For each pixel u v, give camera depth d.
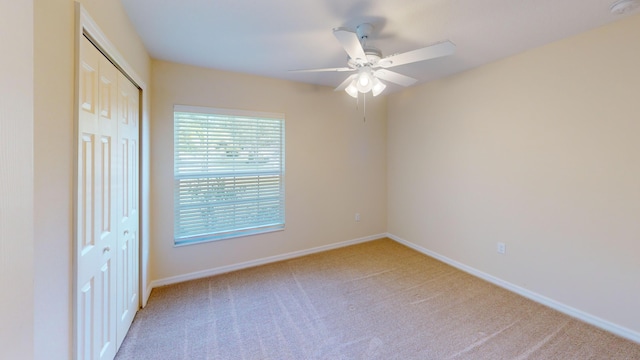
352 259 3.44
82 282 1.23
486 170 2.84
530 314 2.23
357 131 3.95
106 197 1.52
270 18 1.90
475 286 2.73
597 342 1.89
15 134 0.54
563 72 2.21
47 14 0.93
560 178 2.26
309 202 3.60
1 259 0.51
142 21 1.93
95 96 1.35
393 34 2.14
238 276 2.95
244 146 3.14
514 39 2.23
